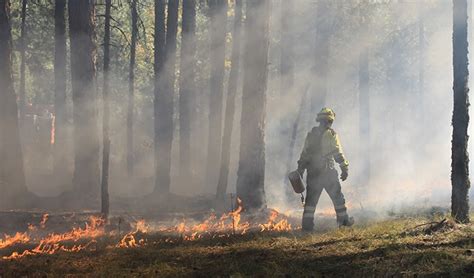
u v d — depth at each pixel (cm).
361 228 1073
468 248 820
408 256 775
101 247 998
